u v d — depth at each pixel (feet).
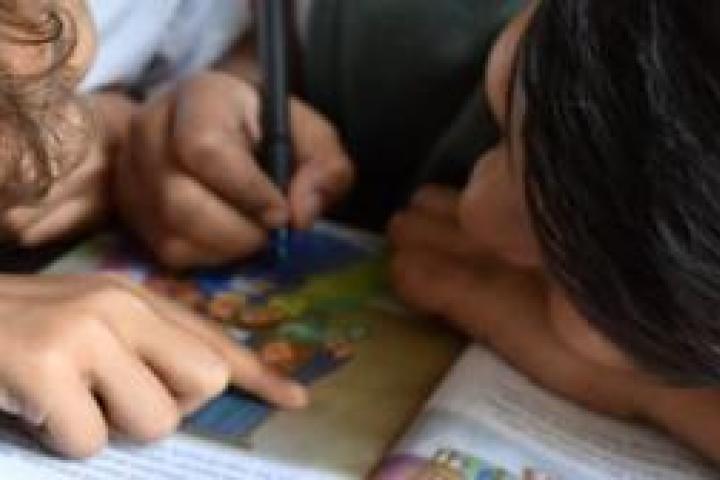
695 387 1.81
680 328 1.47
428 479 1.82
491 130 2.50
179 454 1.84
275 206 2.38
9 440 1.81
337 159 2.61
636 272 1.44
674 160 1.37
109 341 1.85
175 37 2.85
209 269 2.38
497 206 2.13
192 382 1.88
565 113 1.43
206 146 2.39
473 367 2.12
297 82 2.87
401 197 2.78
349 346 2.17
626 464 1.95
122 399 1.82
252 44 2.95
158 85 2.90
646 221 1.40
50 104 2.06
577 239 1.47
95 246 2.43
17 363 1.76
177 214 2.35
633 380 2.03
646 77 1.38
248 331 2.18
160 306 2.02
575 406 2.07
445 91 2.71
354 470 1.85
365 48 2.74
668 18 1.37
